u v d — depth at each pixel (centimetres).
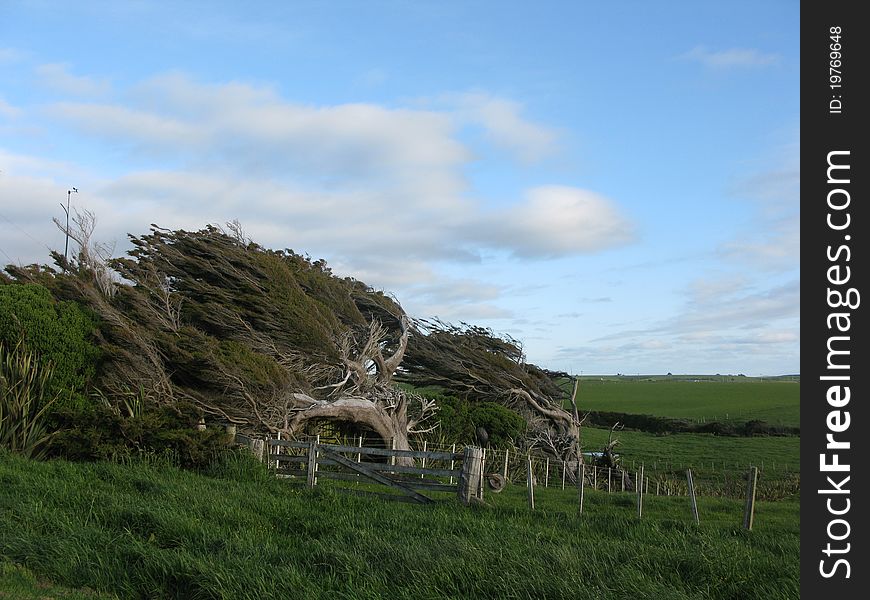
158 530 1001
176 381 2173
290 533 1091
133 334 2022
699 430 5978
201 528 1002
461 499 1492
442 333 3631
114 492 1281
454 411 3091
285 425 2242
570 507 1692
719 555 962
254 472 1655
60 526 995
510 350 3828
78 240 2445
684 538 1155
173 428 1764
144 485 1373
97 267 2422
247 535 1009
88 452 1650
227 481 1538
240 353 2170
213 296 2545
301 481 1681
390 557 899
